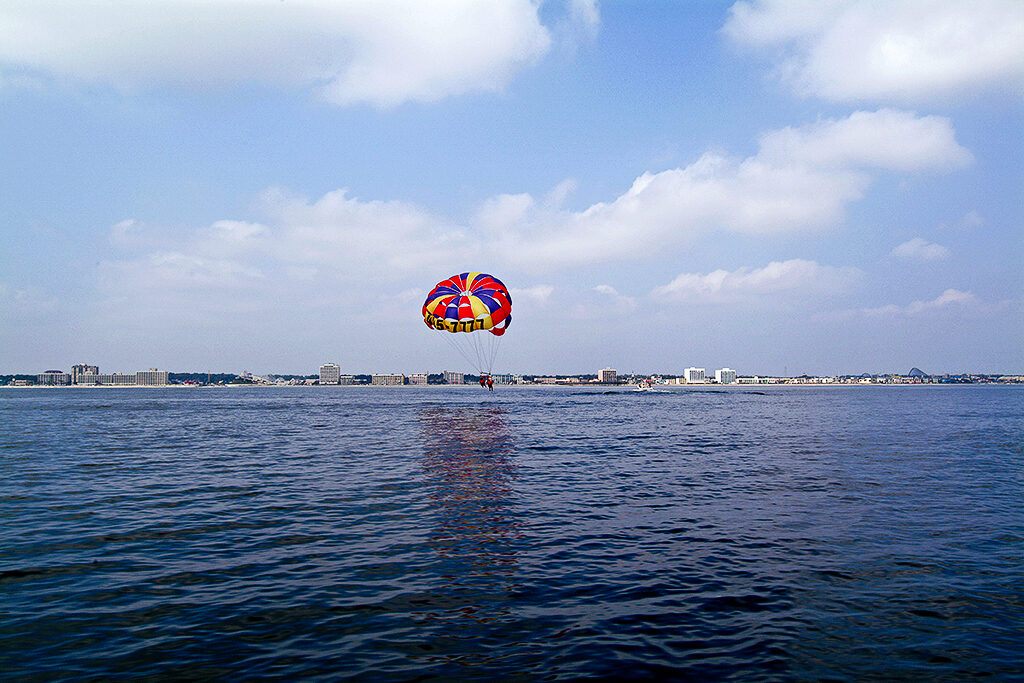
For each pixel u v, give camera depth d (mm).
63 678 8273
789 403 124875
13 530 16688
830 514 18750
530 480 25344
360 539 15672
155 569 13117
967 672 8555
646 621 10305
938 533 16344
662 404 115688
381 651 9141
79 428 57469
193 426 59875
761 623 10234
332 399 156500
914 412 87188
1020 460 32281
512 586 12047
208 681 8203
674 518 18156
